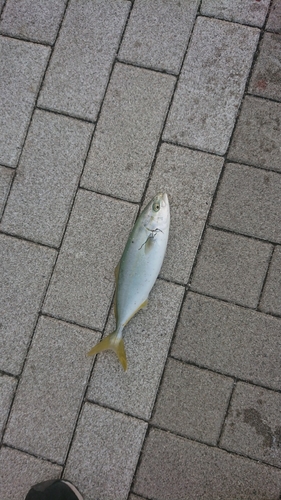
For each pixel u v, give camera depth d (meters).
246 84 0.68
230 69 0.68
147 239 0.61
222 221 0.67
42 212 0.69
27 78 0.70
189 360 0.66
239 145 0.67
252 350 0.65
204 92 0.68
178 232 0.67
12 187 0.69
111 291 0.67
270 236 0.66
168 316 0.66
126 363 0.62
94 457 0.65
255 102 0.67
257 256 0.66
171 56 0.68
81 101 0.69
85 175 0.69
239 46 0.68
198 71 0.68
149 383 0.65
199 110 0.68
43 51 0.70
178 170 0.67
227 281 0.66
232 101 0.67
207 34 0.68
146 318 0.66
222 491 0.63
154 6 0.69
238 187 0.67
